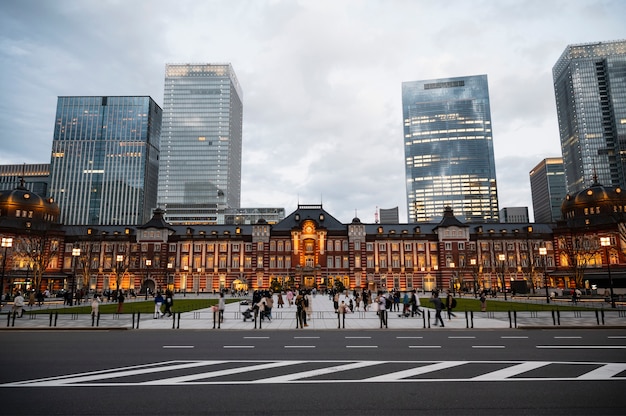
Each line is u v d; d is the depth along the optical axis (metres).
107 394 10.66
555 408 9.41
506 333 23.33
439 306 26.97
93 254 94.12
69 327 25.95
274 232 97.88
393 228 101.31
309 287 93.75
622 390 10.82
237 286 95.31
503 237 95.81
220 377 12.49
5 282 81.44
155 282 94.06
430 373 12.91
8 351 17.39
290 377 12.47
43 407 9.59
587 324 26.59
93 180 198.12
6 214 88.56
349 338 21.42
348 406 9.66
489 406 9.59
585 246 85.62
